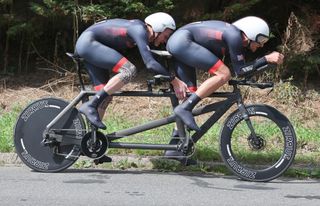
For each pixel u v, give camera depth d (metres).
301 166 11.89
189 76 10.94
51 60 18.92
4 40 18.91
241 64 10.45
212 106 10.80
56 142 10.92
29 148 11.02
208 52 10.55
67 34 18.62
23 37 18.36
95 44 10.67
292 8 18.56
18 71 18.53
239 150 12.06
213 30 10.55
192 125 10.49
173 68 11.03
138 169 11.59
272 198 9.55
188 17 17.39
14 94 17.09
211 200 9.28
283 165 10.71
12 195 9.30
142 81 17.55
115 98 16.69
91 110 10.59
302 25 17.38
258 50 19.05
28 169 11.33
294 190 10.19
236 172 10.75
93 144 10.73
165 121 10.85
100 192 9.59
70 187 9.90
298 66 17.72
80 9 16.83
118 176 10.85
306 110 16.61
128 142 11.34
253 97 17.09
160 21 10.69
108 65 10.66
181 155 10.79
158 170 11.55
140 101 16.62
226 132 10.77
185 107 10.55
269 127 12.49
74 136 10.95
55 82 17.59
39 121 11.01
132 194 9.52
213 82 10.54
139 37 10.41
